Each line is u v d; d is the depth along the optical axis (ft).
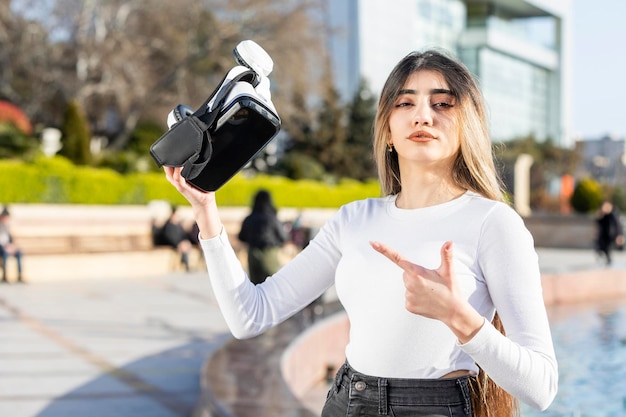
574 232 103.04
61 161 67.46
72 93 98.02
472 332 5.50
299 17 105.09
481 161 6.49
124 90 99.14
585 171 209.87
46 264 53.36
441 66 6.52
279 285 6.98
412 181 6.64
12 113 90.33
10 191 62.13
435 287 5.49
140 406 20.34
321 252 6.97
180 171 6.41
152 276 57.82
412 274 5.53
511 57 220.23
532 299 5.99
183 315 37.50
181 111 6.42
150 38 103.76
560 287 46.57
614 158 236.02
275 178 98.17
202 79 108.17
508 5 222.69
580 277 47.60
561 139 242.78
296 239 64.13
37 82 101.96
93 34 100.17
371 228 6.60
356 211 6.86
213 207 6.66
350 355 6.55
